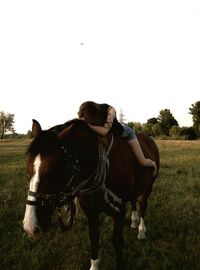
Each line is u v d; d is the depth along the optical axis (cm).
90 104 378
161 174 1247
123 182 404
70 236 566
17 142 5578
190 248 503
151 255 489
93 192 376
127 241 543
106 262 465
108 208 396
